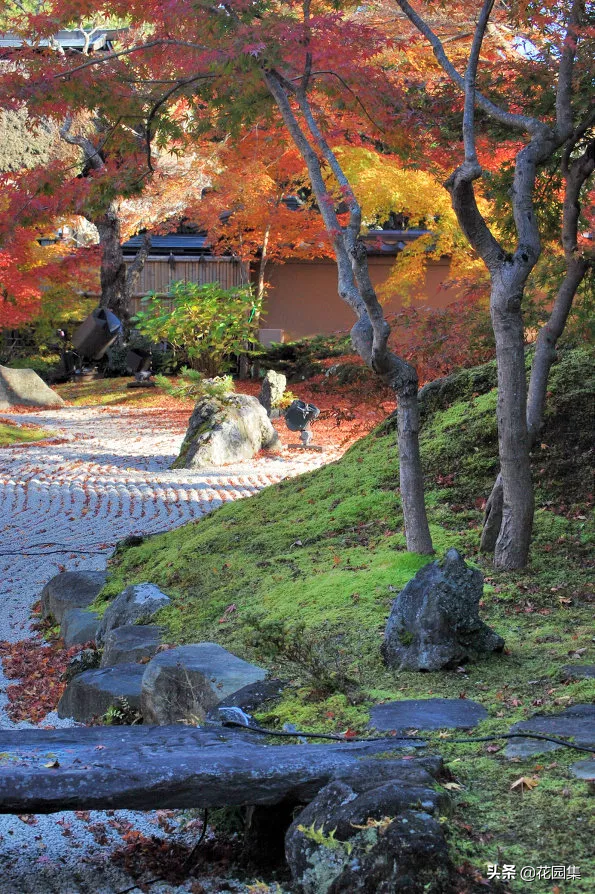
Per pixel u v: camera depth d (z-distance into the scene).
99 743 4.55
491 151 8.64
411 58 9.73
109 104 8.60
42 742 4.57
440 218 18.80
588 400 9.37
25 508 14.34
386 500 9.14
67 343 31.23
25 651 8.49
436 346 9.63
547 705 4.79
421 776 3.74
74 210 9.34
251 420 18.56
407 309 9.84
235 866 4.26
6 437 20.84
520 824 3.59
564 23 7.38
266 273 28.25
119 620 7.91
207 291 24.23
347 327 28.02
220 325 23.58
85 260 22.02
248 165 21.83
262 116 9.30
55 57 8.44
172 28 8.15
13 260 23.69
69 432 21.94
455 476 9.30
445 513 8.67
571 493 8.55
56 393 27.20
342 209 19.89
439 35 10.83
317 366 25.47
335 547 8.37
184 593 8.05
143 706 6.00
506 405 7.13
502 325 7.04
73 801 3.86
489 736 4.42
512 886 3.22
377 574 7.20
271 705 5.17
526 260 6.86
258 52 7.30
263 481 16.14
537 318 8.85
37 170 8.90
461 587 5.66
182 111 13.08
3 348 31.52
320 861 3.44
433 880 3.23
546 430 9.27
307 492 10.05
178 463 17.78
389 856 3.29
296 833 3.59
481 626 5.70
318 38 7.43
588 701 4.77
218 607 7.41
